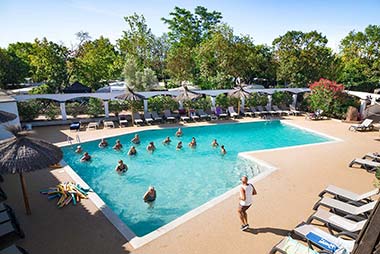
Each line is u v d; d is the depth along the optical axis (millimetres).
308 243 6402
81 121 21969
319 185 10594
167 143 17891
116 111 23672
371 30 42188
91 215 8453
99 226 7836
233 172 13328
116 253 6652
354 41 44000
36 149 7859
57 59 30266
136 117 22391
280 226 7742
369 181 10984
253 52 36469
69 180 11211
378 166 11211
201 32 57844
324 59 36125
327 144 16766
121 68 38969
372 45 41938
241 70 35094
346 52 45188
